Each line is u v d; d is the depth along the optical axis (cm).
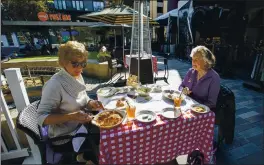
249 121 301
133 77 272
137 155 145
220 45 619
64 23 1716
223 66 598
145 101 196
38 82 444
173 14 955
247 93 432
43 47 1390
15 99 200
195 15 712
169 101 195
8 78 192
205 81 210
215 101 205
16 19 1592
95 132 166
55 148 162
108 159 137
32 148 213
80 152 159
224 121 223
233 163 210
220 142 234
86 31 1995
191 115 157
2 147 215
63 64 150
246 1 677
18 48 1631
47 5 1905
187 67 770
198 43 762
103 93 223
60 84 149
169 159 160
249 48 670
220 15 711
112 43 1633
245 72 625
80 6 2234
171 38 1194
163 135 148
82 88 166
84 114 146
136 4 400
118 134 132
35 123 164
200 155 181
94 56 865
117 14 388
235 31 732
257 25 638
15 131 213
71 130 167
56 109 154
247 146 239
